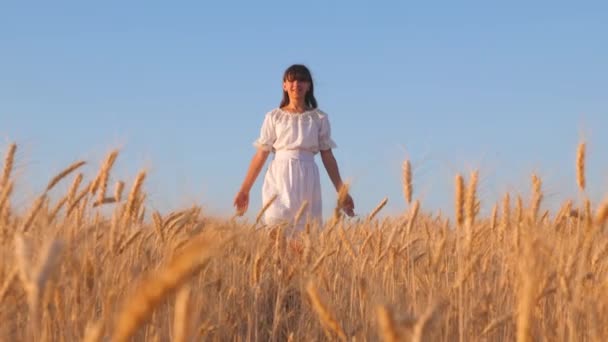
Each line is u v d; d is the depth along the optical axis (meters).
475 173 4.21
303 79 8.33
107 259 4.31
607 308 3.67
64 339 3.65
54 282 3.23
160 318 4.50
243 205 8.38
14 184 4.02
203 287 5.07
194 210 5.20
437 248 4.97
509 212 5.25
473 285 4.68
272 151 8.34
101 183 4.53
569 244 4.16
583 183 4.06
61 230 4.00
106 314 3.49
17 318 3.53
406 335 1.95
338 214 5.75
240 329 5.46
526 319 2.35
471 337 4.33
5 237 3.61
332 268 6.24
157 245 5.09
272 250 6.33
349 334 4.69
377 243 5.67
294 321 5.81
